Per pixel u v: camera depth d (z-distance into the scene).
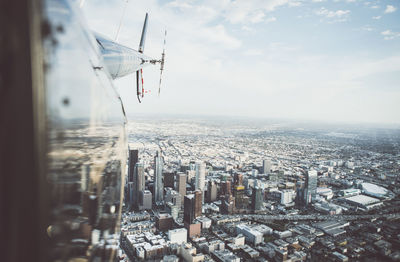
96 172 2.18
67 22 1.57
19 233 1.04
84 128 1.86
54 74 1.28
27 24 1.03
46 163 1.18
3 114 0.95
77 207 1.72
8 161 0.98
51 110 1.24
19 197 1.03
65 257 1.50
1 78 0.93
